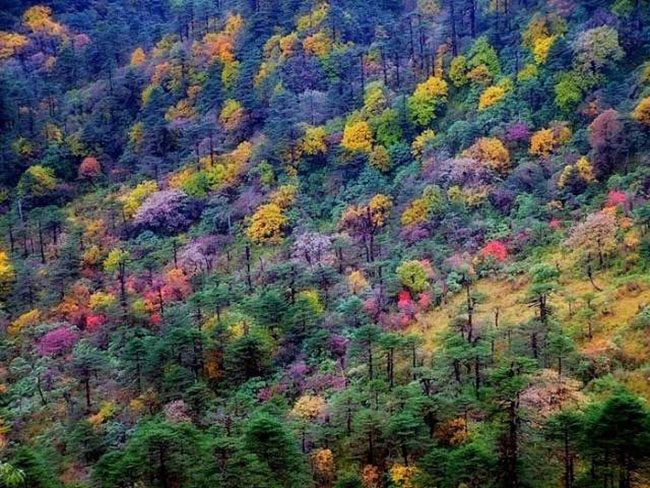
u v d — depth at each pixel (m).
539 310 57.44
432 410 46.28
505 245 72.12
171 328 66.62
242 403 56.84
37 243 97.25
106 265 88.25
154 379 61.75
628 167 74.00
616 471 36.75
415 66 108.62
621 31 89.94
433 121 97.62
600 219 63.44
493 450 40.75
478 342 54.22
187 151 110.38
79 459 54.53
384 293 69.44
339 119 103.38
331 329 65.44
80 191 111.38
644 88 80.69
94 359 62.88
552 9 100.62
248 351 60.94
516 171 80.69
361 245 80.50
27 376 68.56
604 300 56.88
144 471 43.62
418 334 62.28
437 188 81.44
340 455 48.19
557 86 86.94
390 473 43.78
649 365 47.59
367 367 57.47
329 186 94.44
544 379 45.84
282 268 74.50
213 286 77.94
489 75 96.88
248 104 110.75
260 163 98.69
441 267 71.75
